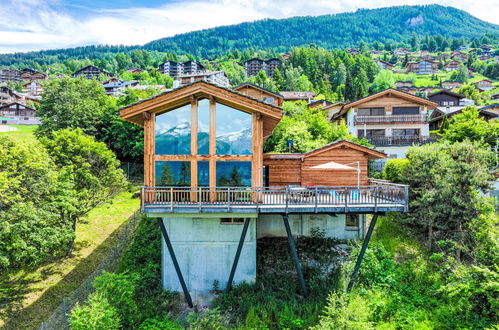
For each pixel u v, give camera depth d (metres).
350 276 16.64
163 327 13.88
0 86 89.56
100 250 21.47
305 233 20.08
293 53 138.00
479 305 13.53
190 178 14.61
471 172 17.12
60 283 17.89
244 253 16.36
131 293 14.58
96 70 153.12
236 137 14.68
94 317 12.09
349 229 20.09
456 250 17.23
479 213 16.77
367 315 13.13
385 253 18.03
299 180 19.36
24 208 14.10
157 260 19.17
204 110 14.66
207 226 16.20
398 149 34.59
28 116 78.06
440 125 39.06
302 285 15.27
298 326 13.85
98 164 21.70
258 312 14.75
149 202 14.22
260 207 13.78
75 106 37.62
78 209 19.59
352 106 36.44
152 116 14.51
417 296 15.61
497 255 13.55
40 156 16.16
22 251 14.20
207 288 16.34
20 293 16.77
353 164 19.33
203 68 168.25
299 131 29.69
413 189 19.86
